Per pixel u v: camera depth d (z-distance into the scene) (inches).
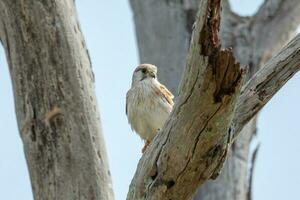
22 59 436.8
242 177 673.0
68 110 430.9
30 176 429.7
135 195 378.6
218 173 373.1
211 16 326.6
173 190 371.6
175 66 693.3
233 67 332.8
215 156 361.7
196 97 344.5
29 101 432.5
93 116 435.8
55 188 422.9
